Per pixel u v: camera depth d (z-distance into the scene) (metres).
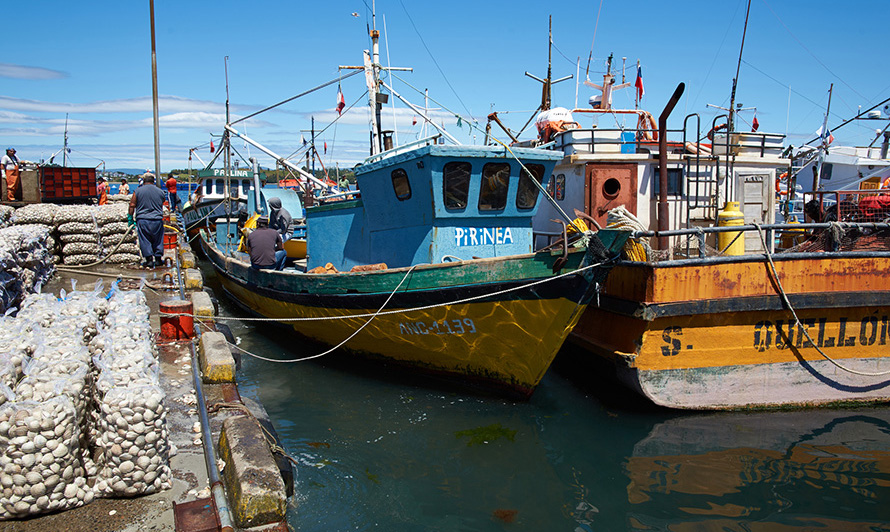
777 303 7.64
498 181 8.55
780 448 6.83
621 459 6.53
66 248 12.27
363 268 8.78
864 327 8.06
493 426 7.39
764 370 7.90
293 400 8.24
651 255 7.56
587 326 9.14
